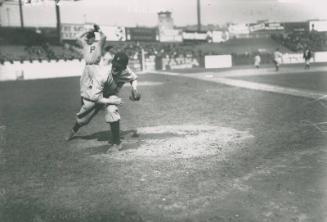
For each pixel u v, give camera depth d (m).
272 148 6.34
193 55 48.78
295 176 4.86
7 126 9.30
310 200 4.06
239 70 35.00
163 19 49.97
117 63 6.44
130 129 8.46
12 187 4.77
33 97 16.67
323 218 3.63
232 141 6.93
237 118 9.45
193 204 4.05
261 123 8.65
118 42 47.44
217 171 5.18
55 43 45.12
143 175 5.09
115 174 5.18
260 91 15.56
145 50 47.09
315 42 53.16
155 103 13.12
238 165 5.43
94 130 8.52
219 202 4.09
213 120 9.30
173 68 46.72
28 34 42.97
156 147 6.65
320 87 16.09
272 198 4.16
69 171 5.38
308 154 5.89
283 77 23.09
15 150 6.74
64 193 4.51
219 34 55.09
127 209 3.98
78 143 7.20
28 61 37.16
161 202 4.14
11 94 18.55
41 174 5.28
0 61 35.56
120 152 6.38
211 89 17.38
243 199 4.15
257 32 56.69
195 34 53.28
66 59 39.88
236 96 14.24
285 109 10.56
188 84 20.81
